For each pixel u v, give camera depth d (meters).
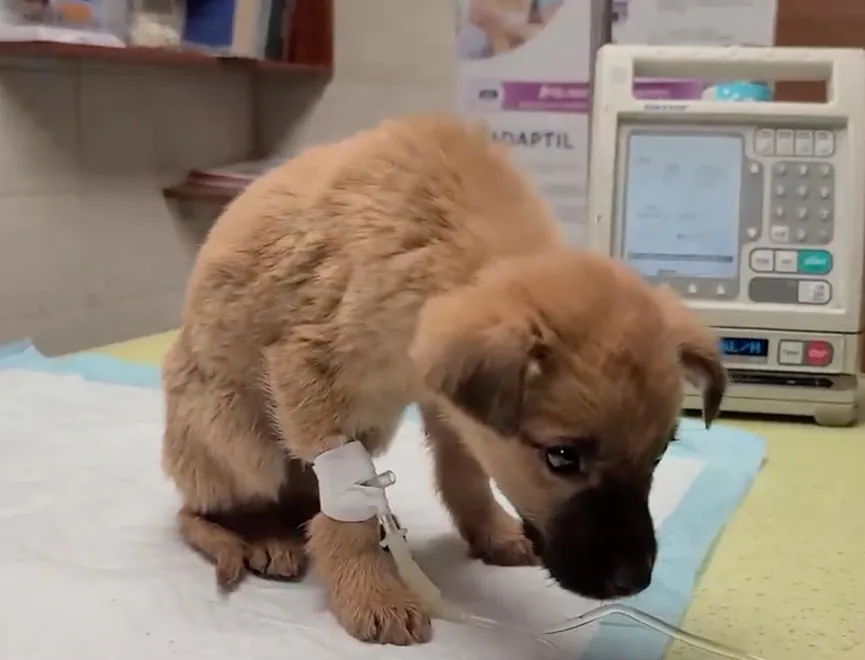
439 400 0.87
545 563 0.82
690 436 1.36
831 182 1.43
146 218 2.07
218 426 1.04
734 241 1.45
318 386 0.94
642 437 0.79
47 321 1.87
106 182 1.97
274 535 1.06
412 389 0.93
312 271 0.94
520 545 1.04
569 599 0.96
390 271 0.90
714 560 1.02
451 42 2.07
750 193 1.45
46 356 1.81
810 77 1.46
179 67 2.09
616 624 0.88
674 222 1.46
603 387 0.77
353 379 0.93
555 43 1.99
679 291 1.45
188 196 2.09
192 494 1.08
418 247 0.90
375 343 0.91
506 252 0.89
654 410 0.79
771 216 1.44
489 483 1.04
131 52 1.78
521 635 0.88
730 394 1.46
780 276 1.44
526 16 2.00
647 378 0.78
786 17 1.82
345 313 0.91
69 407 1.48
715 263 1.45
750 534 1.08
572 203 2.03
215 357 1.01
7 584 0.95
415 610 0.89
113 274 2.01
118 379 1.62
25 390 1.55
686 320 0.89
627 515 0.79
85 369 1.66
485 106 2.06
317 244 0.94
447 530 1.12
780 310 1.43
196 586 0.97
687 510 1.12
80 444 1.33
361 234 0.92
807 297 1.43
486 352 0.75
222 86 2.24
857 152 1.42
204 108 2.20
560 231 1.00
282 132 2.30
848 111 1.42
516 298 0.80
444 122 1.00
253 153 2.33
